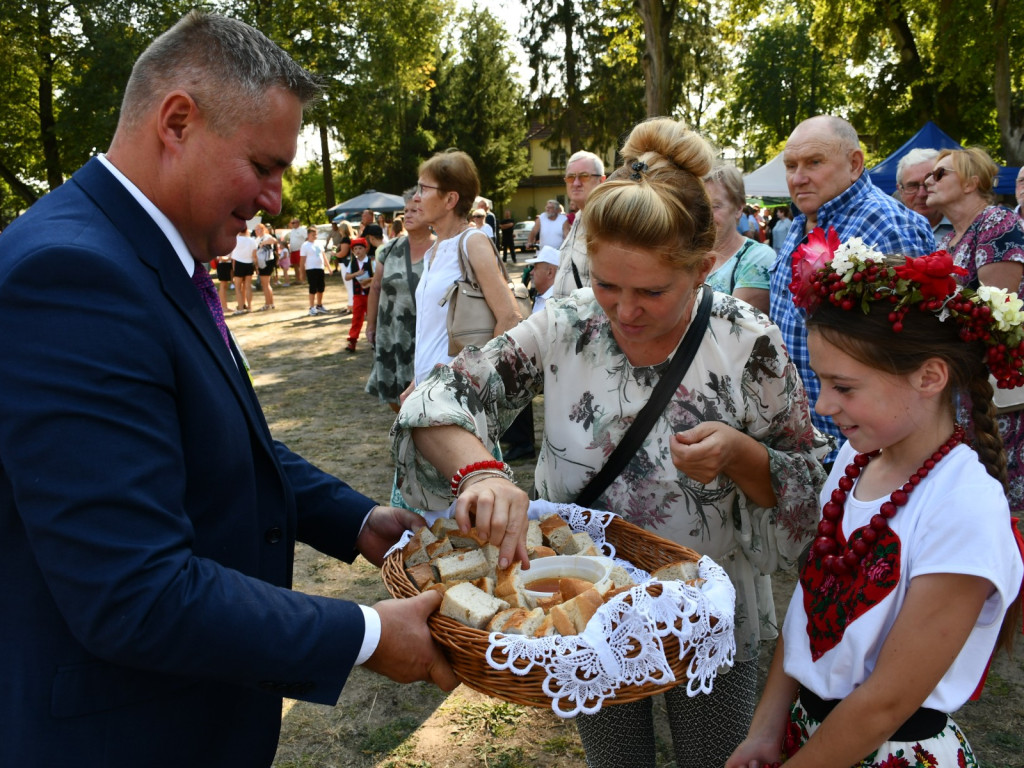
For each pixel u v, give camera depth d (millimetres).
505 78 44781
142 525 1099
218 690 1350
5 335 1091
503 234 26422
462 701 3027
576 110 32500
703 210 1450
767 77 45344
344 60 28797
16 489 1080
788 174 3441
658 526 1698
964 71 17625
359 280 11000
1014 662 3119
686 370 1640
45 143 25359
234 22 1306
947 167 3828
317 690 1214
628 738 1777
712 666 1264
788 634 1521
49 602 1202
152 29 24031
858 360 1339
